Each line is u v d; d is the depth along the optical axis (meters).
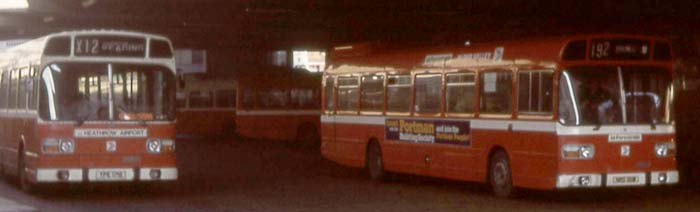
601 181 18.31
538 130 18.67
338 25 38.53
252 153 38.12
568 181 18.14
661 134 18.72
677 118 23.11
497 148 20.08
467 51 21.09
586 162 18.22
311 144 43.41
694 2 28.48
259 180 25.64
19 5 37.56
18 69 22.23
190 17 36.53
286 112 43.16
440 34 37.91
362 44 25.77
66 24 39.47
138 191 22.45
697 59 29.25
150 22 38.19
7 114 23.42
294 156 36.16
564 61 18.25
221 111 49.22
